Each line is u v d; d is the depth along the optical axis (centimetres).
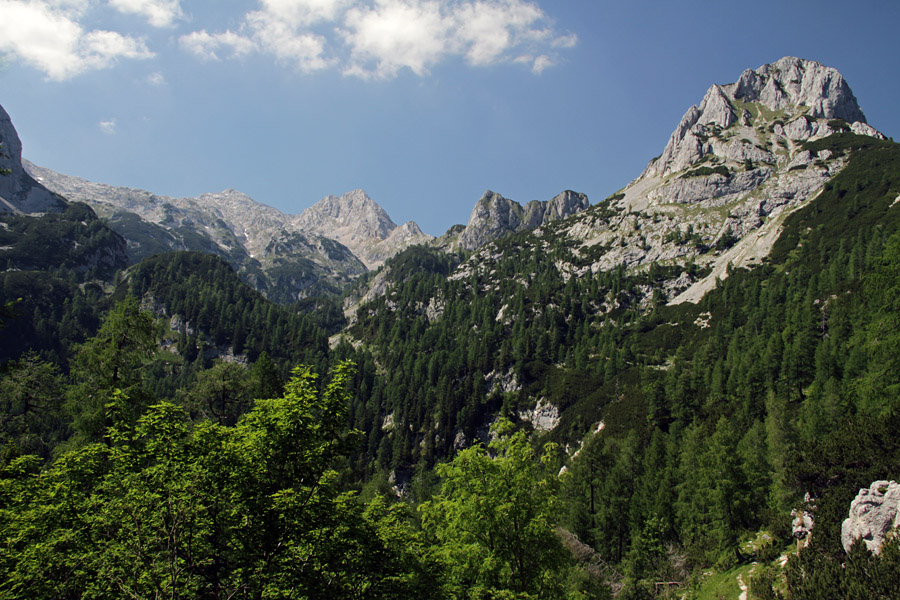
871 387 3541
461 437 13462
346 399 1973
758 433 5769
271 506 1728
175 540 1549
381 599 1873
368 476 12350
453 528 2503
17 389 3173
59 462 2002
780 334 9519
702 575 4225
